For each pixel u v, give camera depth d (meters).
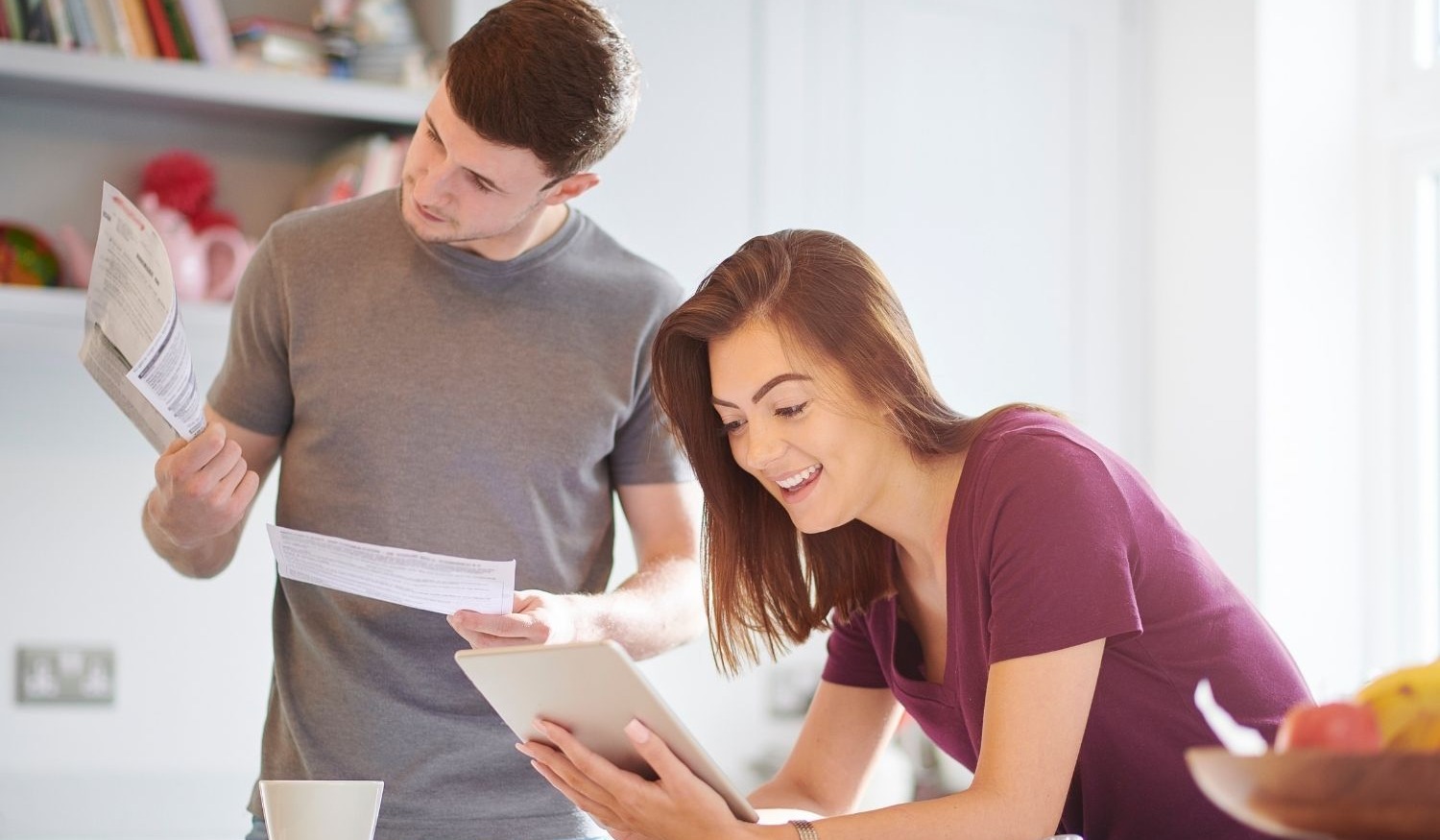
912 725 2.95
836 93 3.03
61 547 2.64
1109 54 3.24
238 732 2.71
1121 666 1.33
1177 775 1.36
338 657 1.72
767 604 1.56
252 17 2.63
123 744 2.64
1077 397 3.18
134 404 1.54
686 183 2.90
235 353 1.81
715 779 1.14
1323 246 3.03
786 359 1.35
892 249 3.05
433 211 1.67
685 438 1.50
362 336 1.75
